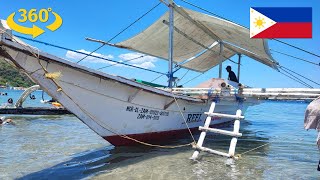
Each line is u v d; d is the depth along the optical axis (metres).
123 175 6.25
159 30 12.10
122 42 12.09
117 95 7.73
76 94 7.11
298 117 27.95
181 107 9.75
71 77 6.89
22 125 14.20
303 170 7.05
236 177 6.29
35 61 6.29
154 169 6.71
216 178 6.17
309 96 8.27
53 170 6.57
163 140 9.80
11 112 19.00
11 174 6.22
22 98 19.61
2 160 7.36
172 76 11.06
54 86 6.74
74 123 15.53
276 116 29.67
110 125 7.93
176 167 6.91
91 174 6.30
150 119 8.82
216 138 11.25
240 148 9.67
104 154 8.11
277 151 9.34
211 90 9.71
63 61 6.48
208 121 8.55
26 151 8.42
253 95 9.07
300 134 14.00
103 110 7.66
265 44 11.14
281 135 13.53
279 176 6.48
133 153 8.25
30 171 6.47
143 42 12.63
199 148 7.83
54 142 9.93
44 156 7.85
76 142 9.98
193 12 11.01
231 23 10.64
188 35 13.15
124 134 8.32
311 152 9.27
